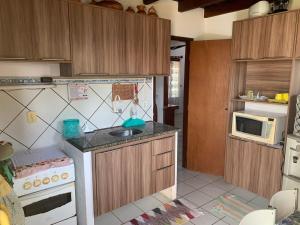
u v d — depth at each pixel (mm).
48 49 1956
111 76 2578
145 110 3041
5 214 834
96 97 2586
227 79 3154
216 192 2979
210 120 3381
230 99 3031
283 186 2578
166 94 5547
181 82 8070
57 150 2242
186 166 3732
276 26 2480
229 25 3287
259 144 2748
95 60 2227
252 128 2793
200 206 2676
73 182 2086
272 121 2592
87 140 2227
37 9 1869
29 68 2156
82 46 2133
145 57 2584
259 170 2781
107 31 2266
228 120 3064
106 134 2465
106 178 2184
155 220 2430
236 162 3014
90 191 2082
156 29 2633
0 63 2016
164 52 2746
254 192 2873
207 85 3332
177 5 3229
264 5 2629
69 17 2029
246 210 2596
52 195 1958
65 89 2369
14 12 1775
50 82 2160
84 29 2125
